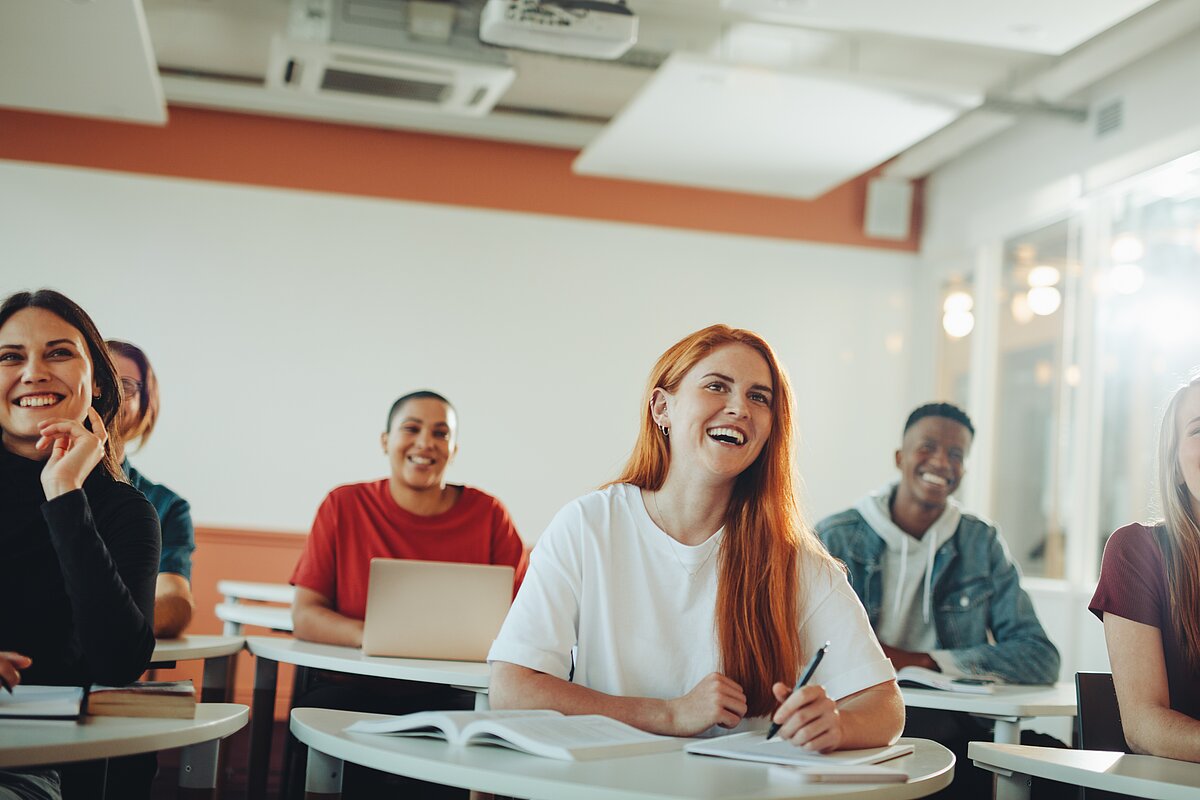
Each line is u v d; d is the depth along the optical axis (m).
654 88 5.11
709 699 1.88
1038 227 6.32
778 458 2.13
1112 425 5.66
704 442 2.07
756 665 2.04
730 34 5.47
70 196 6.43
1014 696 2.98
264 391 6.59
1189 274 5.15
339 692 3.37
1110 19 4.27
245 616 3.75
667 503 2.13
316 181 6.70
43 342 2.06
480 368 6.83
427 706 3.39
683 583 2.09
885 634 3.62
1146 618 2.23
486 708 2.74
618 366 6.98
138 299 6.48
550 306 6.93
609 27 4.56
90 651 1.92
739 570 2.08
